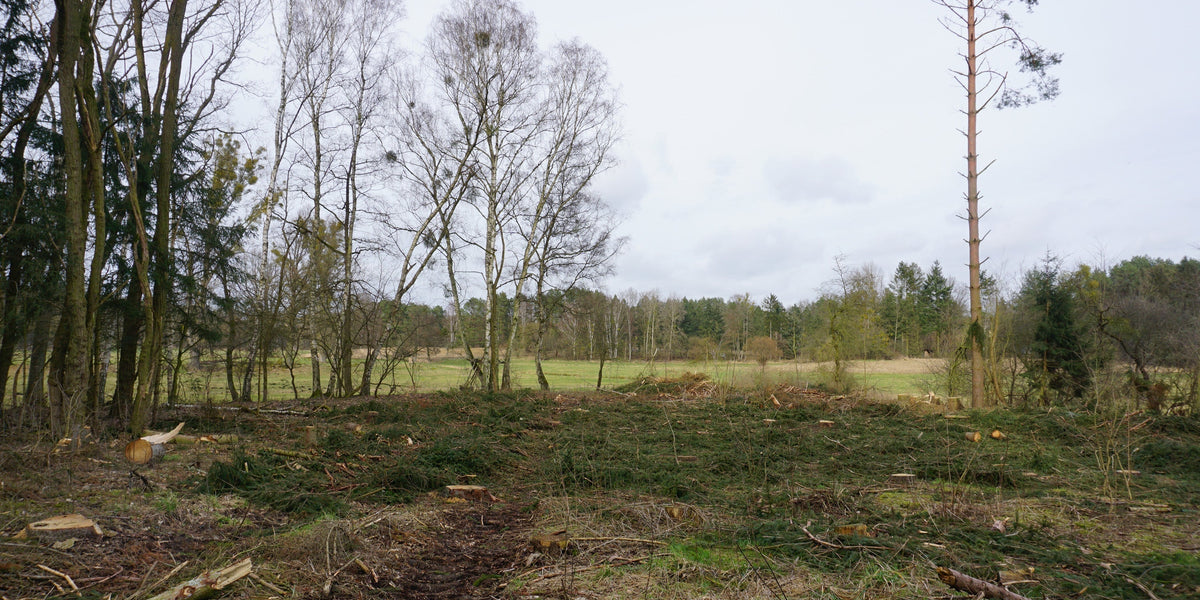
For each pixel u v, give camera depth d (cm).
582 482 776
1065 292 1723
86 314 842
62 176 1045
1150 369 1705
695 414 1484
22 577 386
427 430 1131
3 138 980
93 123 847
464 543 557
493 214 2152
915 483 777
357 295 1962
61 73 803
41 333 1088
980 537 521
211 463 736
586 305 2441
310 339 1962
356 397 1842
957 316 2216
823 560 461
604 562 475
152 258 1017
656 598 405
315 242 1997
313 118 1970
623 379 2753
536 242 2295
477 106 2100
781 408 1590
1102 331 1673
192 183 1276
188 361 1648
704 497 691
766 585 415
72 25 805
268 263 1827
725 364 2142
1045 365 1689
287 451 807
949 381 1714
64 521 468
